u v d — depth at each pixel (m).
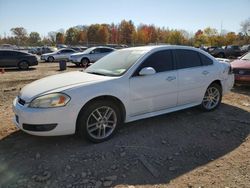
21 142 4.18
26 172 3.37
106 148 3.98
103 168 3.47
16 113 3.96
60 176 3.28
